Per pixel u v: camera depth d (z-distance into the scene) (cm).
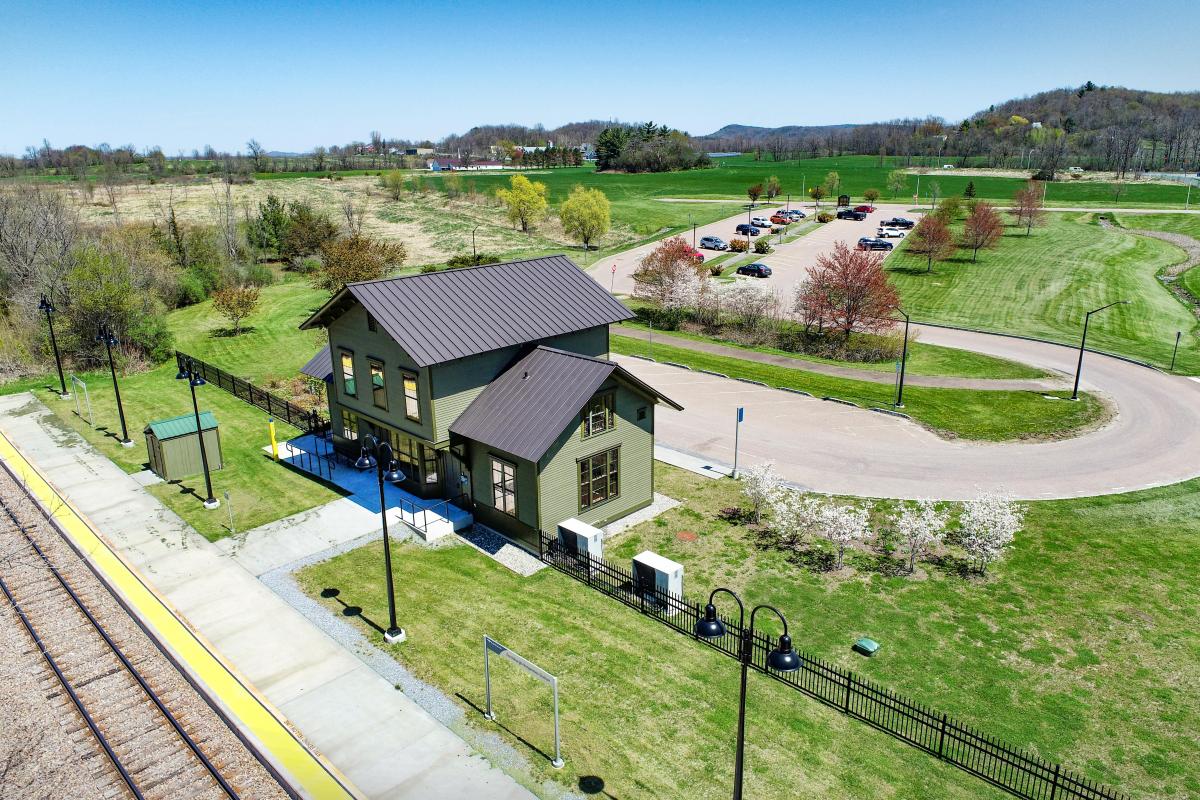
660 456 3216
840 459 3177
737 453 3061
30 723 1695
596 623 2033
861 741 1608
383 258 6081
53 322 4544
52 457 3244
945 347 5075
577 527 2323
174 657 1886
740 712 1277
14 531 2622
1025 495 2831
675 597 2042
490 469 2475
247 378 4253
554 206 12888
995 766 1538
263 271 7275
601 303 2956
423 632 1988
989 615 2075
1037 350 4975
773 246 8819
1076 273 7194
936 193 12750
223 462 3145
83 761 1580
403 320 2505
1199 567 2319
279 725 1644
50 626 2066
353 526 2575
